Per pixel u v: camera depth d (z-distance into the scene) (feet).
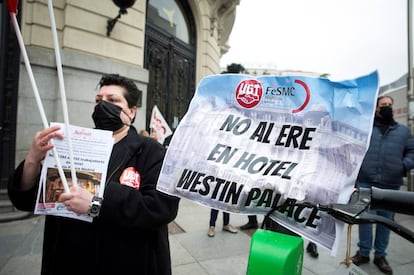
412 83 22.90
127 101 4.78
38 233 12.66
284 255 2.46
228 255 10.82
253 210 3.14
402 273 9.80
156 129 16.19
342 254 11.00
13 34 15.93
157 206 3.87
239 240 12.31
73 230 4.01
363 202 2.73
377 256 10.10
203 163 3.50
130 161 4.25
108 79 4.87
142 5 20.80
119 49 19.36
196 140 3.68
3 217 14.07
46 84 16.66
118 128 4.56
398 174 9.85
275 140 3.32
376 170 10.03
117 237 3.97
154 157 4.31
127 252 3.96
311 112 3.20
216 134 3.62
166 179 3.68
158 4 25.30
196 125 3.78
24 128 16.20
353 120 2.94
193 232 13.24
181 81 28.09
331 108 3.11
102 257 3.90
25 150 16.22
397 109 33.47
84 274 3.90
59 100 16.80
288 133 3.27
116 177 4.06
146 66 22.97
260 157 3.30
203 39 29.84
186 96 28.84
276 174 3.13
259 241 2.64
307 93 3.26
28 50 16.10
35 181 3.99
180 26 28.66
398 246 12.01
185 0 28.63
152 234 4.30
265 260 2.49
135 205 3.70
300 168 3.06
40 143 3.68
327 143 3.05
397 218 13.94
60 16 17.43
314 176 2.96
